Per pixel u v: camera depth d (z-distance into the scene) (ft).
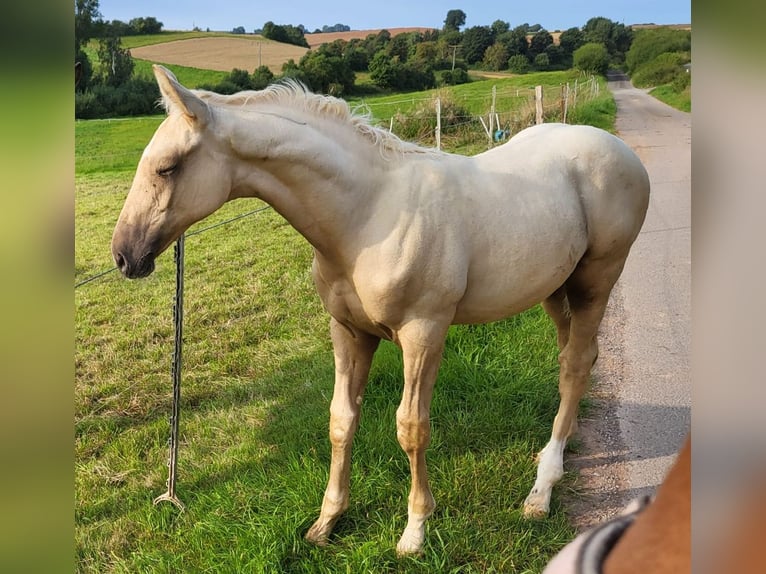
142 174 5.91
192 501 9.12
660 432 10.30
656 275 17.35
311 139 6.28
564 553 1.88
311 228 6.62
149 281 19.54
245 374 13.39
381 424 10.12
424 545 7.74
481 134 37.91
